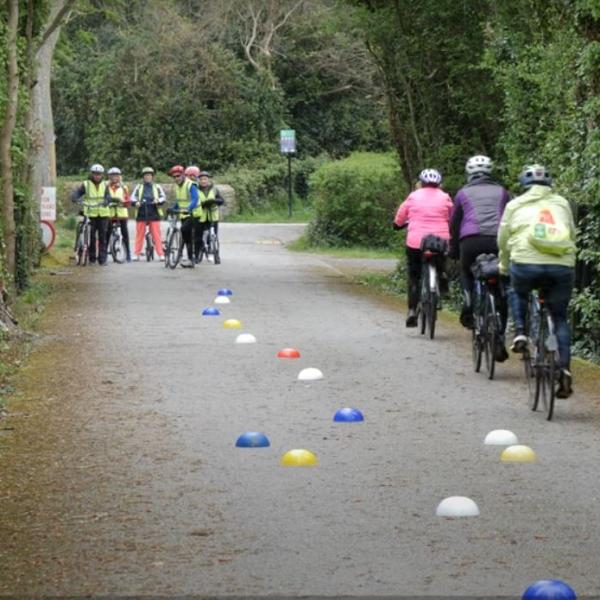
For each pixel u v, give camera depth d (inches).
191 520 724.0
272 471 844.6
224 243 3587.6
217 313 1770.4
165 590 601.9
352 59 5098.4
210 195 2763.3
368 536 690.2
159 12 5044.3
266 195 4980.3
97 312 1798.7
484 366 1298.0
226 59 5014.8
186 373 1252.5
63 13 2385.6
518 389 1169.4
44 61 2974.9
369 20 2271.2
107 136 5064.0
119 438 951.6
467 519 724.7
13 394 1142.3
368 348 1432.1
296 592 597.6
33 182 2471.7
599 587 603.8
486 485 805.9
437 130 2294.5
